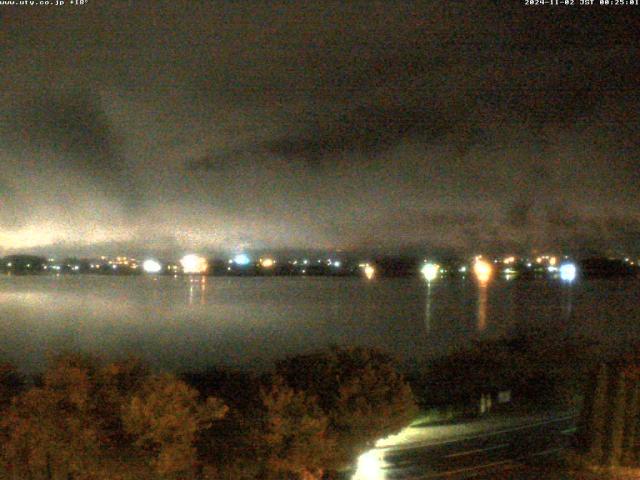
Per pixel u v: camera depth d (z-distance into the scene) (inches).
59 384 331.0
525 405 755.4
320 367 445.4
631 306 2662.4
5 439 321.1
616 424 468.8
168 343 1834.4
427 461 499.2
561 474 466.9
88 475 311.3
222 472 338.6
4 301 3373.5
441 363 838.5
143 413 310.5
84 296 3782.0
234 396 396.8
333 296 3732.8
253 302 3459.6
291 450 353.4
